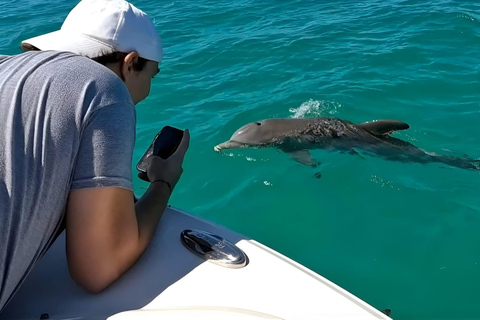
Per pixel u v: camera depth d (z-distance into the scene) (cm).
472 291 389
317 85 785
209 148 628
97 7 225
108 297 205
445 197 520
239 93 774
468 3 1106
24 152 186
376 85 778
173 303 201
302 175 570
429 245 445
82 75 196
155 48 236
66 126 189
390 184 549
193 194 539
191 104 745
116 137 195
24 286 215
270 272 217
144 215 225
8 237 184
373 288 395
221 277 214
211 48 952
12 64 203
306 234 468
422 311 369
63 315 197
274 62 879
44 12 1252
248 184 554
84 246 198
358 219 488
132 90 239
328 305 199
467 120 686
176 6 1260
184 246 233
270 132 644
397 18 1052
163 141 261
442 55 872
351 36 976
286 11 1161
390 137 649
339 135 651
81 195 193
